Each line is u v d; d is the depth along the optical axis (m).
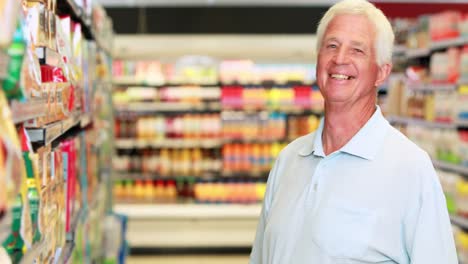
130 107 6.77
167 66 6.87
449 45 5.27
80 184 2.64
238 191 6.97
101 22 3.96
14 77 1.12
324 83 1.98
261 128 6.92
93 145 3.27
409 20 6.71
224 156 6.95
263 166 6.97
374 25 1.94
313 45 6.59
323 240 1.90
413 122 6.09
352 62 1.90
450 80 5.16
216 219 6.73
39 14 1.59
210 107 6.87
